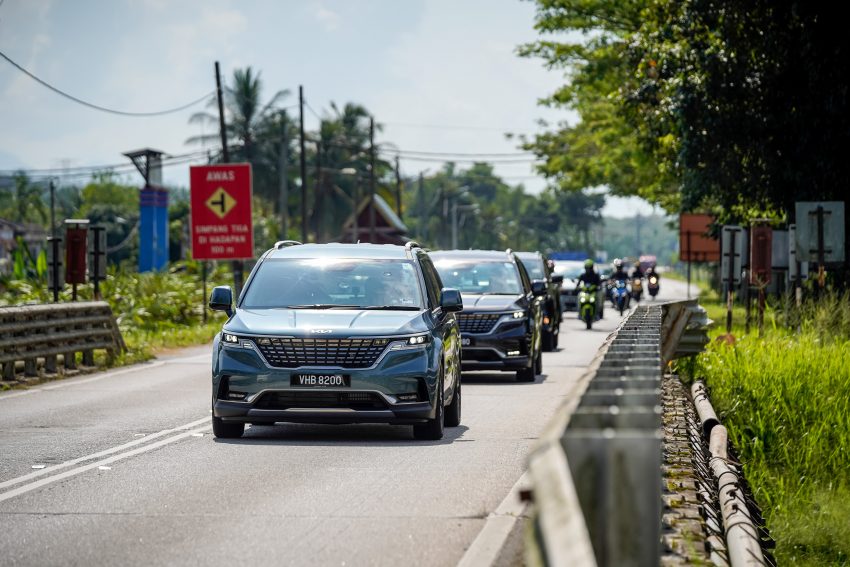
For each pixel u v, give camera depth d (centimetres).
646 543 935
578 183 17662
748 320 6994
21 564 1886
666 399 4006
